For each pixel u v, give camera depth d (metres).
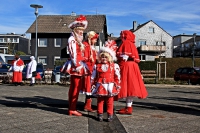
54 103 7.52
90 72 5.98
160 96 10.30
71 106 5.87
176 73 22.75
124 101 8.44
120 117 5.79
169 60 37.81
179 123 5.22
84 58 6.12
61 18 46.41
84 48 6.23
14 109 6.46
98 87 5.43
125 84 5.98
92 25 42.22
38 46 44.91
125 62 6.19
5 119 5.32
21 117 5.52
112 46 6.18
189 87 16.70
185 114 6.23
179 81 20.91
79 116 5.79
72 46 5.88
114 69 5.58
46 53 44.78
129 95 5.90
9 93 10.34
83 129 4.66
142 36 56.44
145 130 4.66
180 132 4.55
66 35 44.31
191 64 38.22
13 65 15.36
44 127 4.73
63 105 7.20
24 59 31.23
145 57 55.72
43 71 19.66
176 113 6.35
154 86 16.77
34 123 5.01
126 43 6.26
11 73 17.27
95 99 8.95
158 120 5.49
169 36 57.53
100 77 5.48
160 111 6.60
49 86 15.03
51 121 5.21
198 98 9.82
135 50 6.30
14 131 4.45
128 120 5.48
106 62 5.56
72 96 5.86
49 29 44.47
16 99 8.40
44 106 6.98
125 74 6.05
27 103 7.47
